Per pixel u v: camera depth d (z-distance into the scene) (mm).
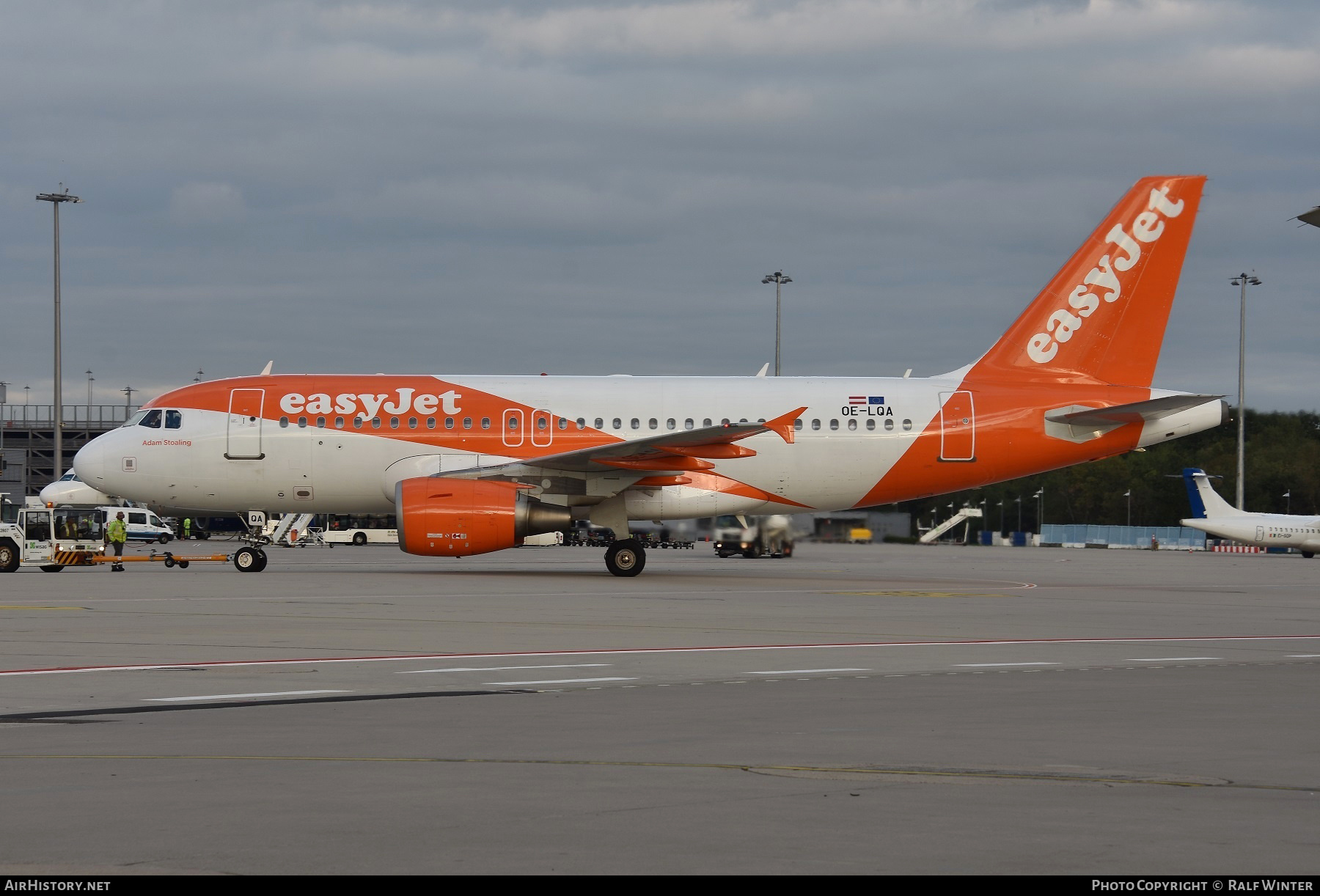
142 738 27328
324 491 91250
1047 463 93062
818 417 92062
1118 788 22750
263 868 17391
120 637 47500
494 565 118438
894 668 40531
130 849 18344
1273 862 18109
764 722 29734
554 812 20641
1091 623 57812
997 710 31859
